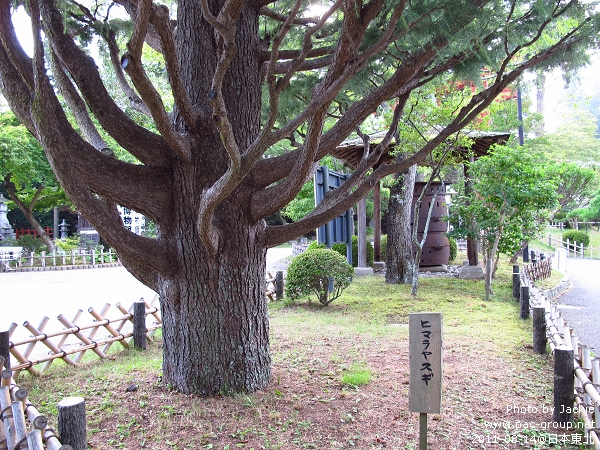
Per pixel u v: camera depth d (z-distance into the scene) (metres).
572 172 18.50
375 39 3.74
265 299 4.31
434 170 8.99
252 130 4.25
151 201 3.88
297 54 4.32
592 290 11.66
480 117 10.66
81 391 4.27
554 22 3.87
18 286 13.66
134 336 5.91
